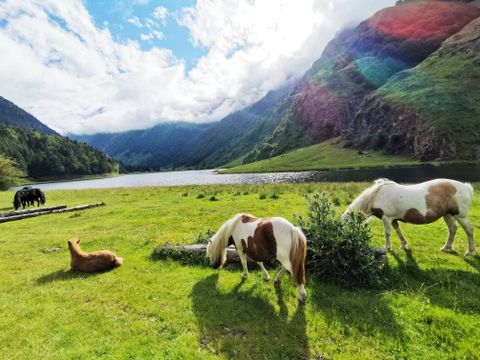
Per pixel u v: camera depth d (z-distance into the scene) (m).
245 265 8.61
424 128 111.25
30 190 26.73
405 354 5.26
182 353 5.46
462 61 134.50
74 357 5.50
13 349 5.88
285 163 147.12
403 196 9.02
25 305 7.62
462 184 9.02
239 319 6.58
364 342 5.66
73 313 7.12
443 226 12.64
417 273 8.25
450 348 5.37
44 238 14.71
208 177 116.06
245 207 19.33
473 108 106.88
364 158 125.62
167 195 29.20
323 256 8.15
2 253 12.57
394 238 11.30
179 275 9.14
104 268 9.90
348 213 8.76
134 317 6.89
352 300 7.02
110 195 33.12
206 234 11.66
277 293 7.64
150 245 12.27
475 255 9.18
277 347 5.57
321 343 5.69
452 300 6.87
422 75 141.88
